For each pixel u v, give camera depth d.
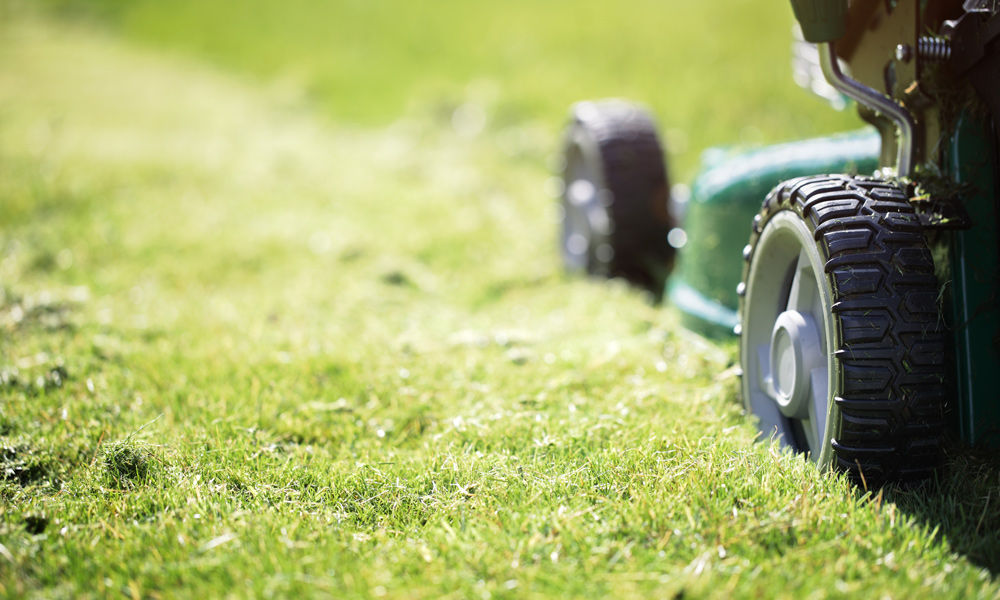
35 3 8.47
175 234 2.44
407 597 1.25
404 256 2.30
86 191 2.82
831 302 1.33
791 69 3.71
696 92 3.73
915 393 1.31
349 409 1.54
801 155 1.61
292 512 1.34
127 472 1.41
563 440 1.44
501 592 1.25
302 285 2.04
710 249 1.72
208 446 1.44
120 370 1.63
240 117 4.48
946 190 1.39
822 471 1.36
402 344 1.71
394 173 3.28
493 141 3.82
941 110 1.40
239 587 1.25
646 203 1.90
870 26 1.46
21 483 1.41
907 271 1.32
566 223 2.21
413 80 4.93
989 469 1.35
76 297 1.88
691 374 1.59
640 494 1.34
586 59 4.55
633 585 1.25
